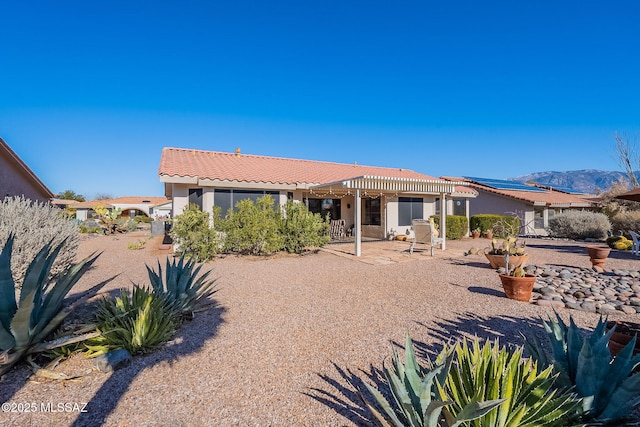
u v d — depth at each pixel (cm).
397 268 997
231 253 1309
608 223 1895
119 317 412
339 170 2080
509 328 496
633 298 649
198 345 435
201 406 302
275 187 1439
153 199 6209
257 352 415
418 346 432
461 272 927
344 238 1914
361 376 357
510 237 991
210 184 1297
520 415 211
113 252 1392
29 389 326
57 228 789
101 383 339
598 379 255
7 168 1348
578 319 540
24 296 321
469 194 2097
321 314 561
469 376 251
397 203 1908
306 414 291
